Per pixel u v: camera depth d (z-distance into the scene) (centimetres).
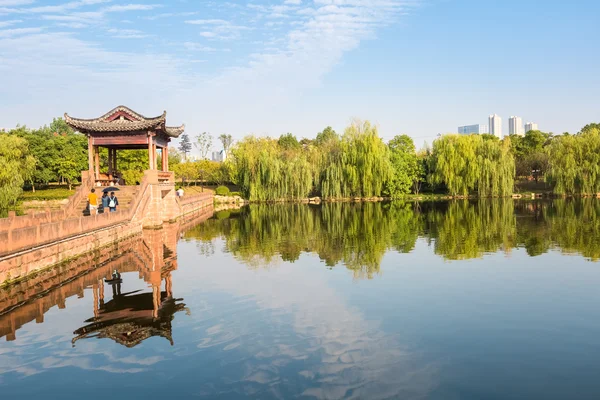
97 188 3419
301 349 1052
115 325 1219
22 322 1245
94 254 2212
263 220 4297
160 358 999
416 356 1014
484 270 1925
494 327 1211
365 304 1424
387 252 2411
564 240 2734
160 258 2261
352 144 6912
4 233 1516
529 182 8369
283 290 1600
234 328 1195
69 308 1376
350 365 964
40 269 1702
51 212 2422
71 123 3341
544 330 1188
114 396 830
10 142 5091
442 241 2780
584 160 6538
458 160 6956
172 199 3875
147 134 3497
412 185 8138
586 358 1010
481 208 5241
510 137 10956
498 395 840
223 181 9444
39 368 952
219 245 2711
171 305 1403
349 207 5881
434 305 1412
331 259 2219
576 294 1535
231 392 841
